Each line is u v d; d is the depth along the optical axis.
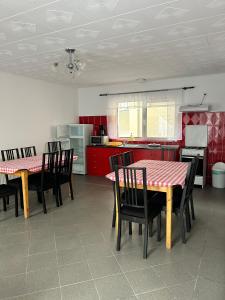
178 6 2.02
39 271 2.14
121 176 2.67
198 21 2.33
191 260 2.29
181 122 5.30
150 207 2.50
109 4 1.97
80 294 1.85
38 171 3.49
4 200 3.60
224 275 2.06
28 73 4.62
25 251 2.48
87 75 4.89
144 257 2.32
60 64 3.94
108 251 2.47
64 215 3.46
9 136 4.64
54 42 2.91
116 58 3.66
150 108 5.63
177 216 3.24
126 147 5.43
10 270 2.16
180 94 5.25
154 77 5.15
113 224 3.06
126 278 2.03
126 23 2.36
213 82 4.91
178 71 4.60
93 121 6.42
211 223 3.12
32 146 4.90
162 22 2.35
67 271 2.14
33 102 5.16
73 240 2.71
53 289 1.91
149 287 1.92
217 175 4.70
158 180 2.46
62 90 5.99
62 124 6.02
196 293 1.84
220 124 4.91
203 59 3.76
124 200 2.50
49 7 2.01
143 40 2.86
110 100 6.09
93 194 4.44
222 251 2.45
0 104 4.43
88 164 6.01
